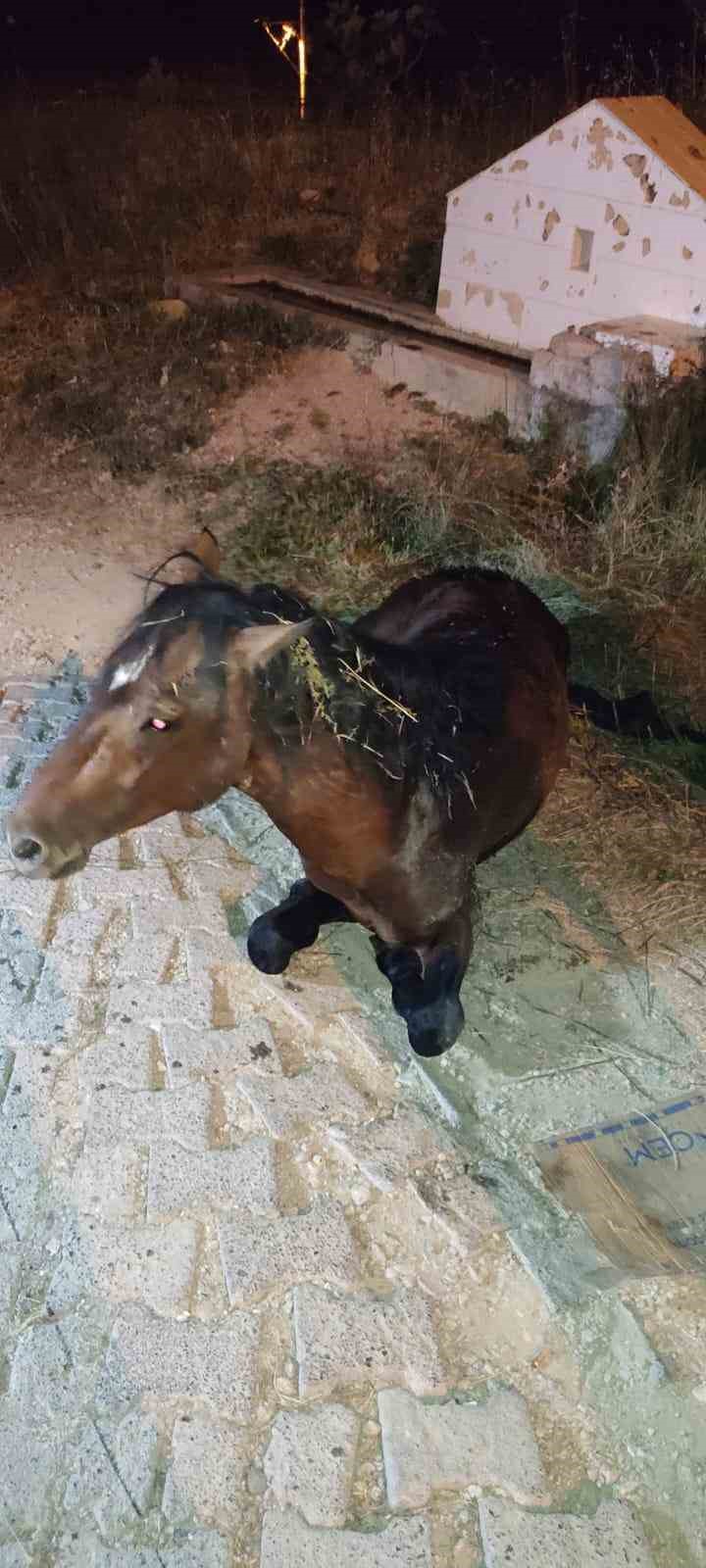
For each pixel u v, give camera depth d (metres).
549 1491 1.13
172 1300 1.26
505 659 1.56
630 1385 1.20
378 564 2.66
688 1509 1.12
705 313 2.84
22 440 3.23
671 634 2.45
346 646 1.23
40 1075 1.49
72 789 1.12
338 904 1.61
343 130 5.12
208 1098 1.46
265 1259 1.29
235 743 1.14
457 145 4.74
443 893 1.38
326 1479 1.12
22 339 3.72
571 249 3.04
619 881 1.83
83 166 4.88
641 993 1.64
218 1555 1.07
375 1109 1.47
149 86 5.82
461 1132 1.44
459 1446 1.15
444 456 3.02
